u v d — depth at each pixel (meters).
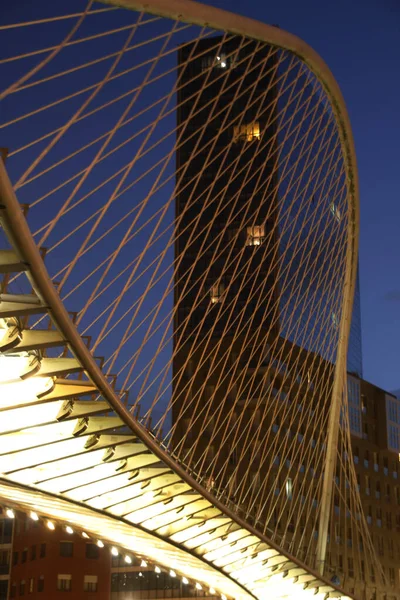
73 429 32.31
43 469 35.84
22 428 30.02
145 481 40.53
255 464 115.44
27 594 111.69
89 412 30.64
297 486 120.12
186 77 147.50
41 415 30.23
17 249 20.00
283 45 47.84
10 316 22.56
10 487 36.25
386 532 147.62
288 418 123.31
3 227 19.09
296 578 65.00
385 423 152.75
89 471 37.62
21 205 19.88
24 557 114.12
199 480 54.88
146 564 60.09
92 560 111.44
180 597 112.06
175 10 34.38
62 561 110.06
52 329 24.48
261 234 136.25
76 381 28.70
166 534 49.00
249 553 56.00
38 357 25.62
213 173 141.88
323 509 73.56
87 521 46.12
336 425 75.19
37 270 20.94
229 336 129.38
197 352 127.94
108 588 111.31
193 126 144.75
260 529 110.69
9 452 31.89
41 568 110.00
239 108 143.62
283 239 137.38
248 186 140.00
